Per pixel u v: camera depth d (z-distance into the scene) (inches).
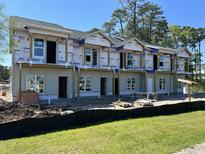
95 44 1143.0
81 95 1127.6
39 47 974.4
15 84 910.4
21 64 900.0
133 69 1323.8
